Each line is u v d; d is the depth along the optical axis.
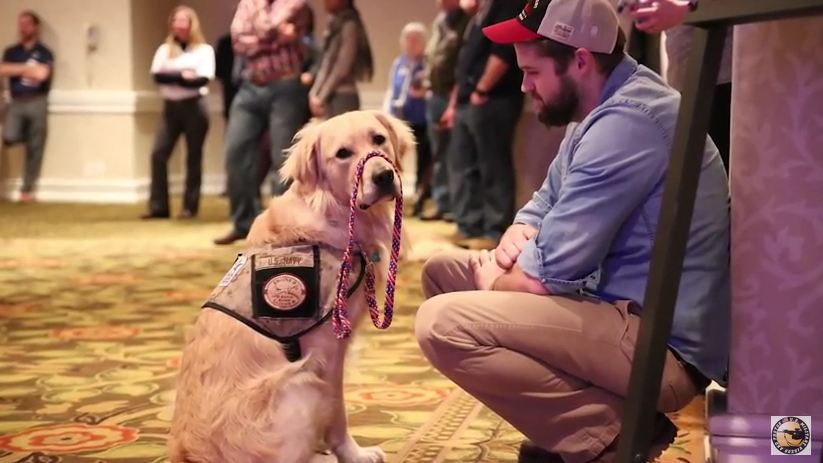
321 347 2.34
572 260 2.22
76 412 3.16
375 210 2.53
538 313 2.24
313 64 8.26
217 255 7.18
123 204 11.69
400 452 2.73
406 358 3.93
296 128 7.09
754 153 2.07
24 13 11.76
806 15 1.71
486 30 2.42
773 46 2.02
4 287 5.79
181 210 10.27
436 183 9.45
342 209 2.46
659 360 1.88
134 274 6.30
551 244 2.25
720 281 2.25
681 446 2.71
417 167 9.96
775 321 2.07
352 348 2.58
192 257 7.08
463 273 2.69
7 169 12.42
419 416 3.10
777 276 2.06
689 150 1.84
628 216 2.25
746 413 2.11
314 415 2.29
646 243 2.27
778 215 2.05
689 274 2.23
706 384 2.35
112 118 12.02
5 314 4.96
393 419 3.06
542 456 2.56
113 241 8.06
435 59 8.89
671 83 3.06
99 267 6.61
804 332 2.05
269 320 2.31
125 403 3.27
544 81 2.37
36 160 12.05
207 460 2.23
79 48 11.98
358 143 2.46
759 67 2.04
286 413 2.23
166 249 7.54
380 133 2.51
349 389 3.44
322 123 2.54
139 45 12.17
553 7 2.30
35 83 11.86
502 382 2.27
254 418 2.21
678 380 2.23
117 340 4.32
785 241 2.05
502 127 7.16
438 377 3.62
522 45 2.37
